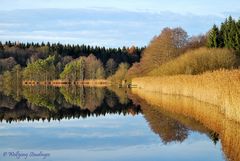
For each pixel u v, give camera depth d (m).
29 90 94.81
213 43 82.38
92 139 24.86
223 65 63.00
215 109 38.00
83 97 65.19
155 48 96.00
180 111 38.50
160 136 25.33
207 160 18.64
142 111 40.47
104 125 31.22
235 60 64.62
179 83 55.91
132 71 112.44
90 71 150.88
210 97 41.94
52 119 35.72
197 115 34.75
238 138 23.67
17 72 152.12
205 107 40.25
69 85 131.88
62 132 27.92
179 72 66.81
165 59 93.38
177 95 56.72
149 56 97.69
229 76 33.56
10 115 39.16
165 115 36.09
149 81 73.75
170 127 28.77
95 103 52.62
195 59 65.75
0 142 24.16
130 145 22.64
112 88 98.50
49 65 154.75
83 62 151.38
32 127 30.59
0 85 136.88
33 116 38.22
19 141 24.44
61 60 175.25
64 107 47.66
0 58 185.50
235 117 29.02
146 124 30.92
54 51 196.88
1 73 165.00
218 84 38.22
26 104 52.25
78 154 20.50
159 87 65.75
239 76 30.64
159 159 19.05
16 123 33.03
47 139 25.09
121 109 43.59
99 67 152.00
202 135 25.16
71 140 24.59
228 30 81.81
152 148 21.67
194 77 50.16
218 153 20.02
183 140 23.69
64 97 66.06
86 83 149.00
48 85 134.12
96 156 19.95
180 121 31.72
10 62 168.62
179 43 95.06
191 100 48.19
